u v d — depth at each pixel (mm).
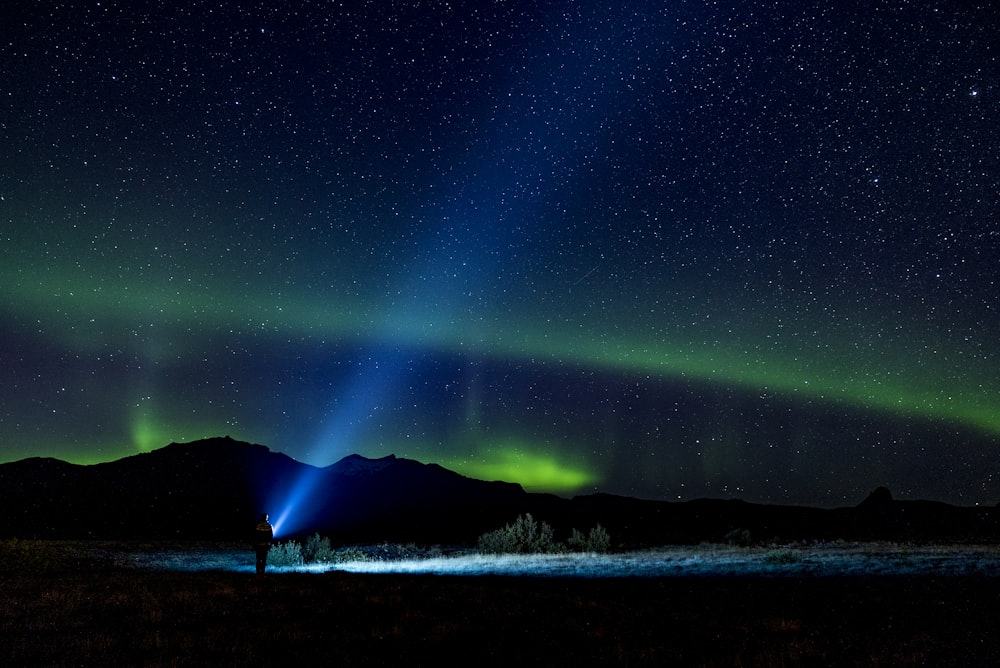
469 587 17438
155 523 58125
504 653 10562
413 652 10562
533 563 26406
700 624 12812
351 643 11047
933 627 12484
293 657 10078
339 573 21750
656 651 10766
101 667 9289
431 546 44500
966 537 43281
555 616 13438
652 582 18828
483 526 67250
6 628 11719
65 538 45875
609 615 13617
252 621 12750
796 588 17031
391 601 14953
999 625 12570
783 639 11664
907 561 21984
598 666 9945
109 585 16984
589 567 23641
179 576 19641
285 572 22578
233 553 32000
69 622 12227
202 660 9758
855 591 16312
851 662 10148
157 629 11828
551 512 81312
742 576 19828
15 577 18984
